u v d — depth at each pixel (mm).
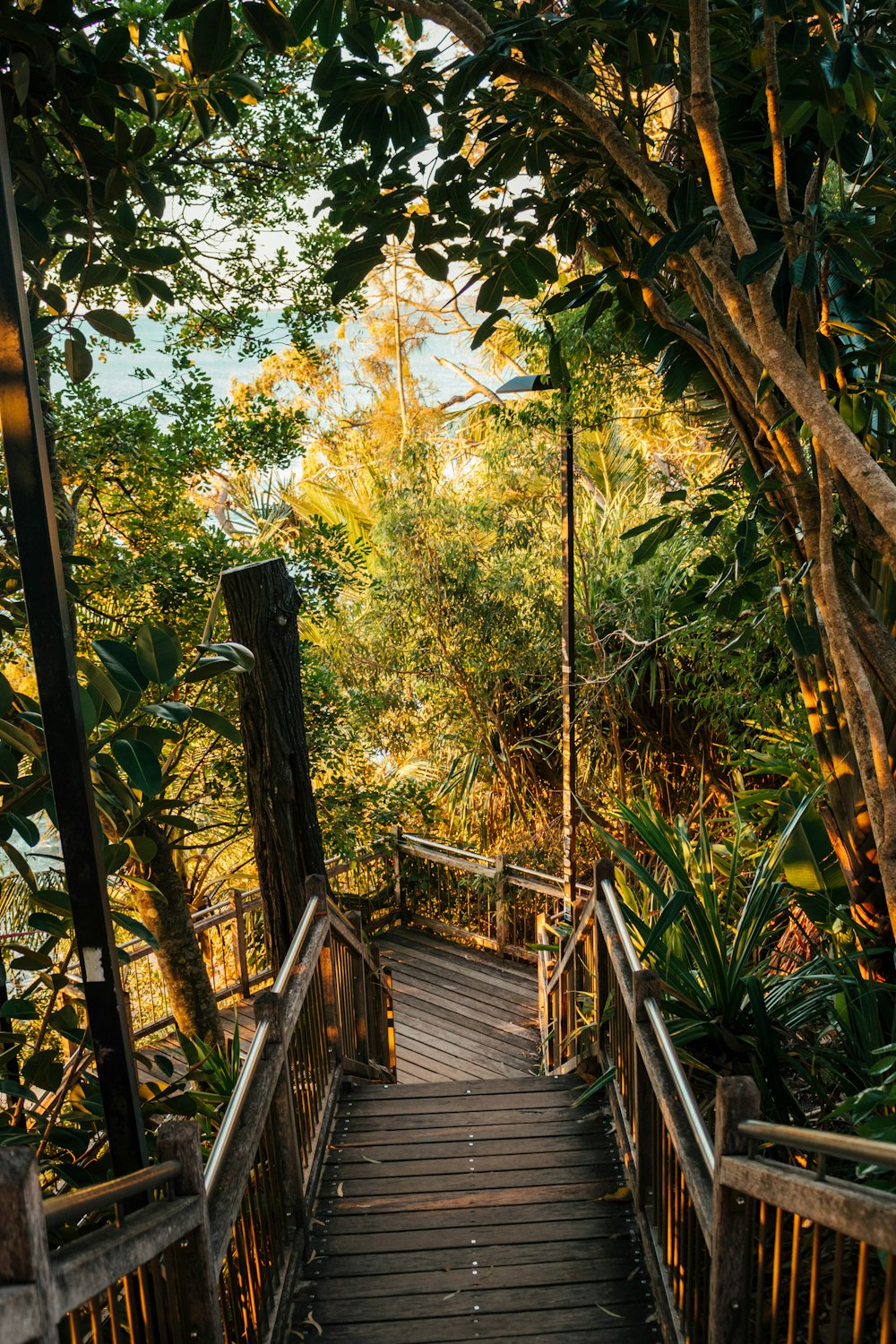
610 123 3057
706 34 2656
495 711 10367
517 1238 3732
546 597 9594
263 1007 3578
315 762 7586
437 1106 4844
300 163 5676
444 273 3664
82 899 2412
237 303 6082
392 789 8625
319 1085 4559
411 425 14117
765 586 4734
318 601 7480
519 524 9914
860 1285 1824
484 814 11242
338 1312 3383
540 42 2934
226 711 6742
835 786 3998
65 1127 3449
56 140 3863
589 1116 4641
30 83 2889
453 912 10367
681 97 3309
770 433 3398
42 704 2344
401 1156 4348
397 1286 3494
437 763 11312
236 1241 2930
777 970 4664
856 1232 1818
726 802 9375
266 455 6492
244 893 8758
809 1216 2016
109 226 3463
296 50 5312
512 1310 3359
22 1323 1449
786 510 3672
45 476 2293
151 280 3609
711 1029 4035
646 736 9797
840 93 2863
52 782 2373
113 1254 1846
